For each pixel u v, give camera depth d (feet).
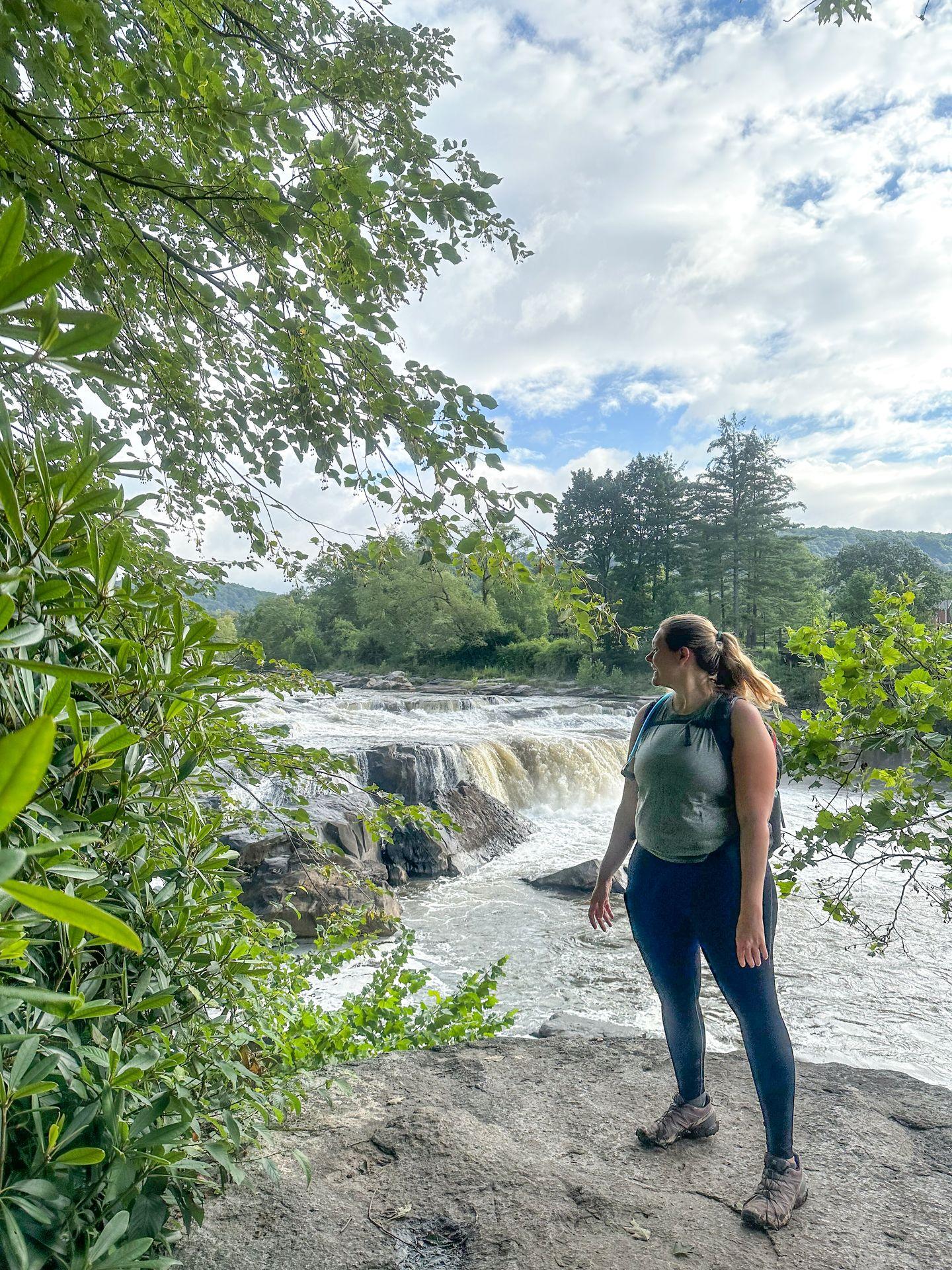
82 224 7.91
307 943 31.58
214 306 9.34
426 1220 7.18
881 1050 24.21
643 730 9.22
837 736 9.75
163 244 9.11
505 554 8.89
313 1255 6.57
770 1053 7.81
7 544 3.85
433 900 41.88
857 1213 7.57
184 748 5.39
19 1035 3.24
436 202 7.70
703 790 8.25
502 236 10.42
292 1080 8.67
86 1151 3.81
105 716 3.81
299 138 6.75
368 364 8.43
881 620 9.84
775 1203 7.36
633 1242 6.99
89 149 7.21
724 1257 6.82
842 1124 9.23
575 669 167.53
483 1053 11.17
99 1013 4.04
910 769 9.34
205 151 6.91
